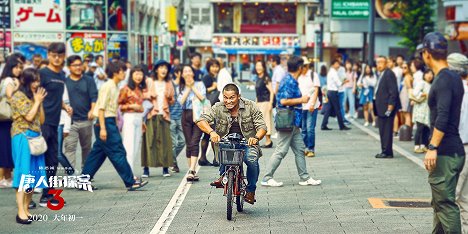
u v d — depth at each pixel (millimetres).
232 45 82312
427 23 40969
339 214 13227
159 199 14750
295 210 13602
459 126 10992
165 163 17406
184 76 17531
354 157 21281
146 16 50031
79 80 17094
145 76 17047
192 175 16906
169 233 11781
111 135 15633
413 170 18641
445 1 32906
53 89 14336
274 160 16141
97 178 17422
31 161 13016
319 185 16328
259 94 23453
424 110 21844
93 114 15609
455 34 32688
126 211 13570
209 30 82500
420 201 14414
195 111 17156
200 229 12047
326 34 72750
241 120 13016
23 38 36906
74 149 17172
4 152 15289
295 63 16062
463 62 11102
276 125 16125
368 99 31375
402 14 41562
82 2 37500
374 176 17625
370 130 29828
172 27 56719
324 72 34688
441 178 10219
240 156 12602
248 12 82250
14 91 13016
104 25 37938
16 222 12734
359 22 40375
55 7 37125
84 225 12453
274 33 81812
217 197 14914
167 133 17453
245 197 13250
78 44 37562
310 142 21484
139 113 16719
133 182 15836
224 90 12906
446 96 9992
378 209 13664
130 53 39156
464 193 10852
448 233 10297
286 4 81062
